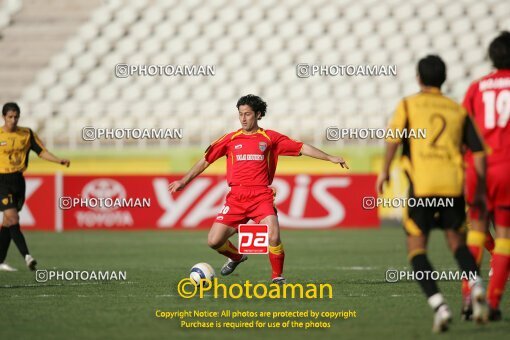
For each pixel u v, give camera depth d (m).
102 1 97.50
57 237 58.34
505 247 22.12
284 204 64.25
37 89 90.12
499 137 22.61
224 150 28.92
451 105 21.27
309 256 44.62
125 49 93.50
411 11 94.50
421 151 20.95
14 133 35.62
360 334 20.94
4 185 35.28
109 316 24.11
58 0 97.62
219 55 91.69
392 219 66.19
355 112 83.50
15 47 94.19
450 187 20.77
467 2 94.44
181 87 88.31
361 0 95.56
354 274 35.47
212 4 96.94
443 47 91.31
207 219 63.75
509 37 23.12
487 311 19.70
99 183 63.91
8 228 37.88
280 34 93.75
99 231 63.16
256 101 28.61
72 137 74.00
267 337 20.88
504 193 22.34
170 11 96.75
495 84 22.88
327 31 93.62
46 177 64.00
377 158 69.31
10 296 28.52
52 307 25.84
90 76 90.75
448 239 21.36
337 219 64.25
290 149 28.64
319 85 86.94
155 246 51.31
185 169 70.56
